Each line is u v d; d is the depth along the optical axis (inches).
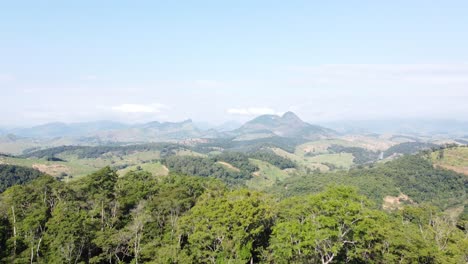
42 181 3070.9
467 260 2279.8
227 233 2028.8
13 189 2898.6
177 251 2158.0
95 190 3152.1
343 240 1866.4
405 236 2144.4
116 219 2792.8
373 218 1897.1
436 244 2375.7
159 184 3567.9
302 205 2122.3
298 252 1879.9
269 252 2196.1
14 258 2224.4
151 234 2588.6
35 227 2475.4
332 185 2030.0
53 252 2279.8
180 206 2832.2
